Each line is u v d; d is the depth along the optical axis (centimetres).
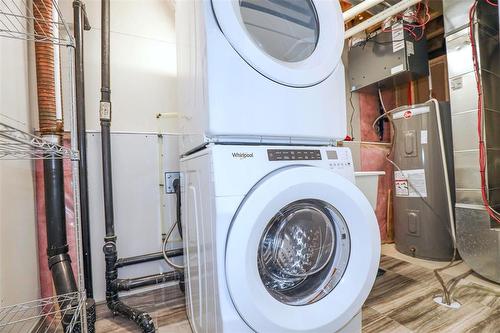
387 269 179
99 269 150
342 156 93
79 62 139
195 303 100
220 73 76
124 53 175
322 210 90
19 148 78
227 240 69
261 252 83
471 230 164
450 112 187
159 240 167
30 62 132
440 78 230
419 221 203
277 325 72
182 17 114
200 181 85
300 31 102
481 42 165
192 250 101
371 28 227
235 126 78
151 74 182
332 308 82
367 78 233
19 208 113
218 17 77
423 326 113
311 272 93
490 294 139
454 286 148
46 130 124
